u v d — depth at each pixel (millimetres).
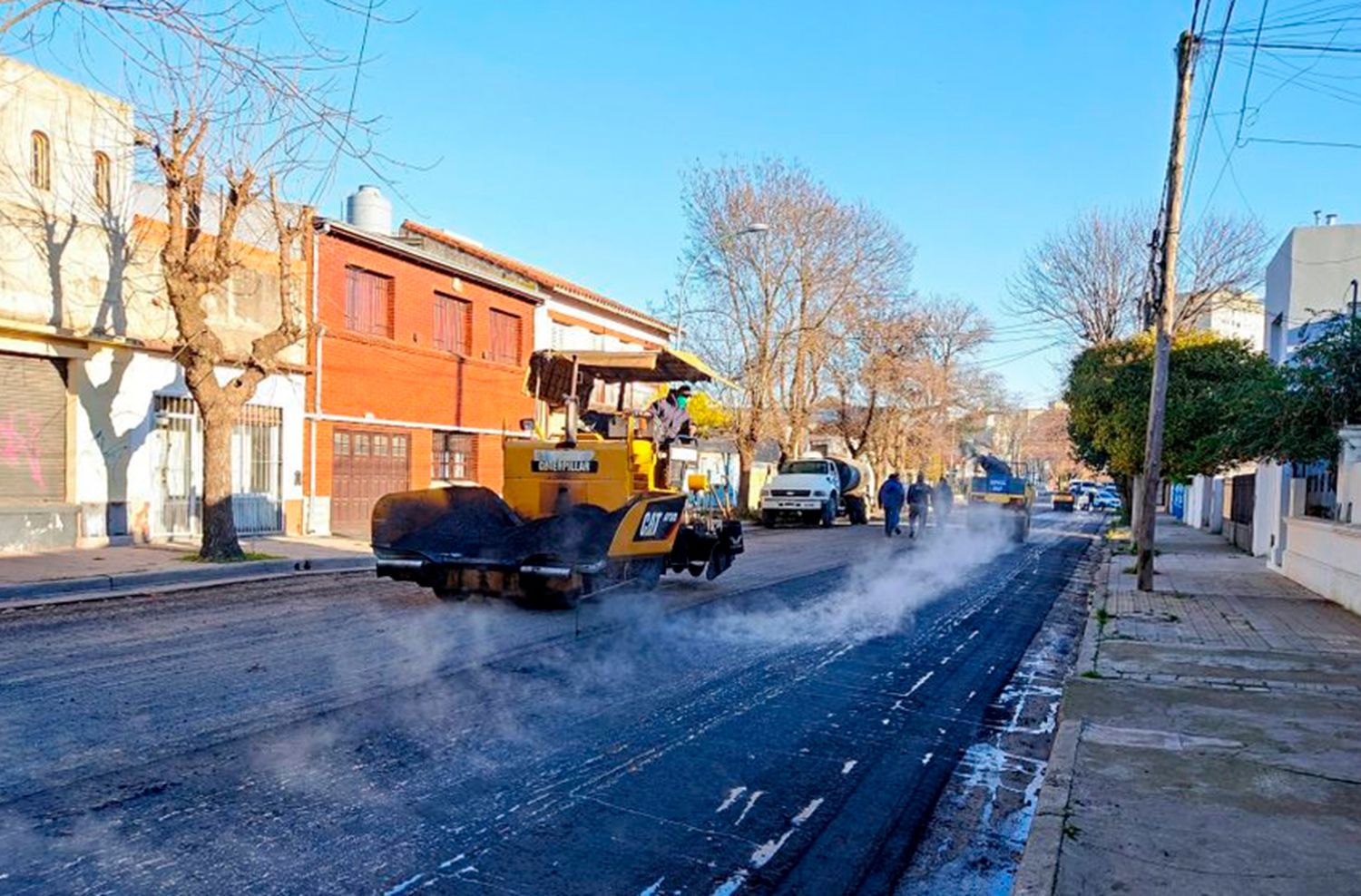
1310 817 5223
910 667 9492
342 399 21812
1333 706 7918
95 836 4641
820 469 36312
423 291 24422
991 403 59688
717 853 4832
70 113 15812
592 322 33562
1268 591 15664
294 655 8789
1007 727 7523
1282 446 14945
